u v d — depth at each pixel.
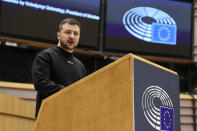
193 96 6.04
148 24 5.61
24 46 5.14
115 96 1.10
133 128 1.02
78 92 1.19
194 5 6.11
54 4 4.89
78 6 5.12
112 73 1.13
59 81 1.64
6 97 2.35
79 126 1.16
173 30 5.76
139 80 1.11
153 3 5.69
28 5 4.68
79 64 1.82
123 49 5.42
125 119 1.05
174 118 1.27
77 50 5.14
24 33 4.64
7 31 4.52
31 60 5.29
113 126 1.07
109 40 5.37
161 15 5.71
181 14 5.84
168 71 1.32
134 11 5.55
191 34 5.86
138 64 1.12
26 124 2.77
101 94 1.13
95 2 5.28
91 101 1.15
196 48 6.01
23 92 4.63
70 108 1.20
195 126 5.95
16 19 4.59
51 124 1.22
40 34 4.76
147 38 5.59
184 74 6.34
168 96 1.26
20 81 5.16
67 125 1.19
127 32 5.47
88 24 5.21
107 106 1.11
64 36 1.71
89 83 1.17
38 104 1.57
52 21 4.86
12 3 4.57
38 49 5.30
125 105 1.06
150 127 1.11
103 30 5.36
